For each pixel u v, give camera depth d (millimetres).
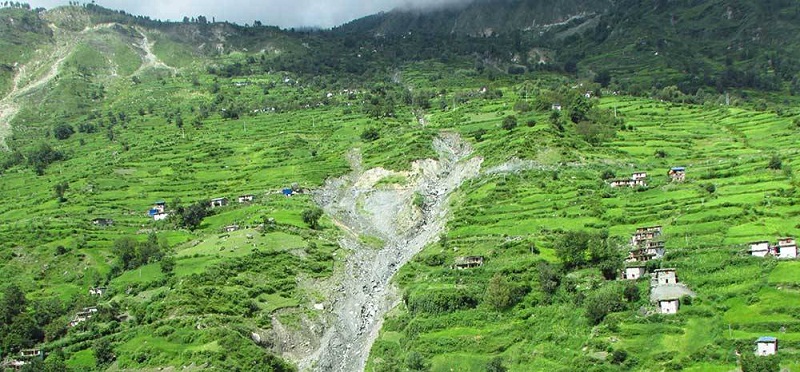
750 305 137875
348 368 163750
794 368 119812
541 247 180625
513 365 143875
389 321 172500
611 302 146125
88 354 168500
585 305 149625
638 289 148875
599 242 165875
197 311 174375
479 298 165125
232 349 160875
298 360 169875
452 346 153875
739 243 158750
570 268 166875
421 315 167125
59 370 157375
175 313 174625
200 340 164000
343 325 182875
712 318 137125
